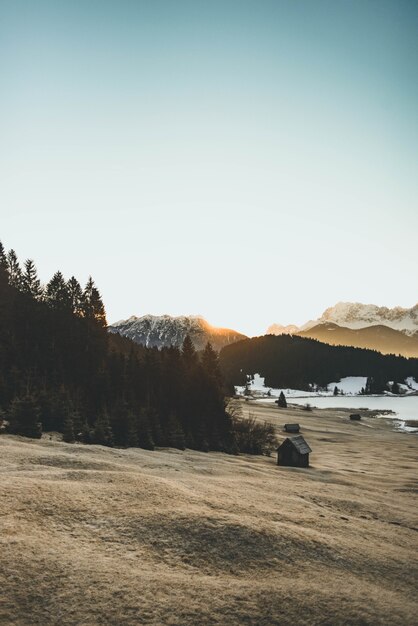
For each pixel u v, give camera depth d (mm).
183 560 15312
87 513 18516
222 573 14727
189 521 18562
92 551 15062
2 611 11227
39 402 55438
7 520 16484
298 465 55812
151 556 15281
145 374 82062
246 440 76312
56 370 78375
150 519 18438
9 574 12789
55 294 106750
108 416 53000
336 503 29609
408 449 92688
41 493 20047
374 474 56250
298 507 25516
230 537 17516
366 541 20594
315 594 13766
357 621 12383
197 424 69250
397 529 24672
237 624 11672
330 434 112625
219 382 92500
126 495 21516
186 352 104750
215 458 51750
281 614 12383
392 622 12547
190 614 11891
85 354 91812
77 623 11102
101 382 73125
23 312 89625
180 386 78125
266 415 142500
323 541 18859
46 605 11688
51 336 89875
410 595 14930
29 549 14406
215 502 22641
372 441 104812
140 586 13047
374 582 15633
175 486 24859
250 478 36188
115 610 11742
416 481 49750
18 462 28047
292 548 17438
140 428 53656
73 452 36281
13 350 73812
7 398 57719
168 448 56750
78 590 12469
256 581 14367
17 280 110000
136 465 33719
